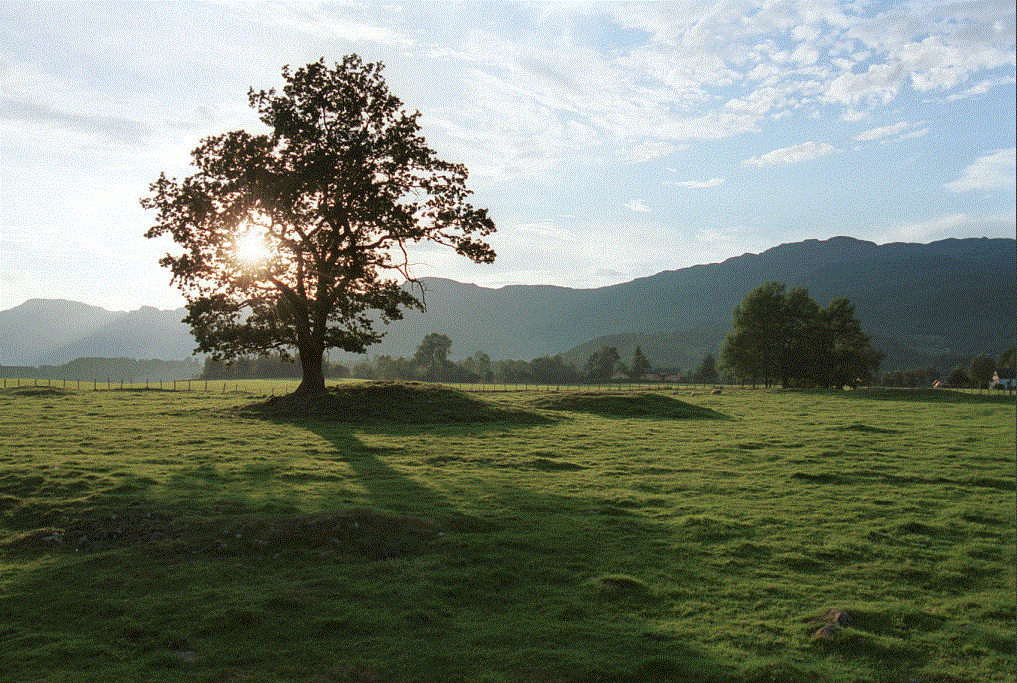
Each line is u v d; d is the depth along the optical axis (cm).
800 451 2831
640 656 891
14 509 1527
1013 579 1225
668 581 1187
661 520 1605
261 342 4297
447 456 2494
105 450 2456
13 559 1230
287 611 1012
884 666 878
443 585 1130
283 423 3488
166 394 5953
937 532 1549
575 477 2164
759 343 10550
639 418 4312
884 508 1780
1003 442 3175
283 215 3719
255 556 1255
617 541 1415
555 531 1470
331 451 2552
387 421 3616
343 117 3978
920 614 1050
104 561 1212
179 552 1262
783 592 1145
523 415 3947
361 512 1445
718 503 1812
